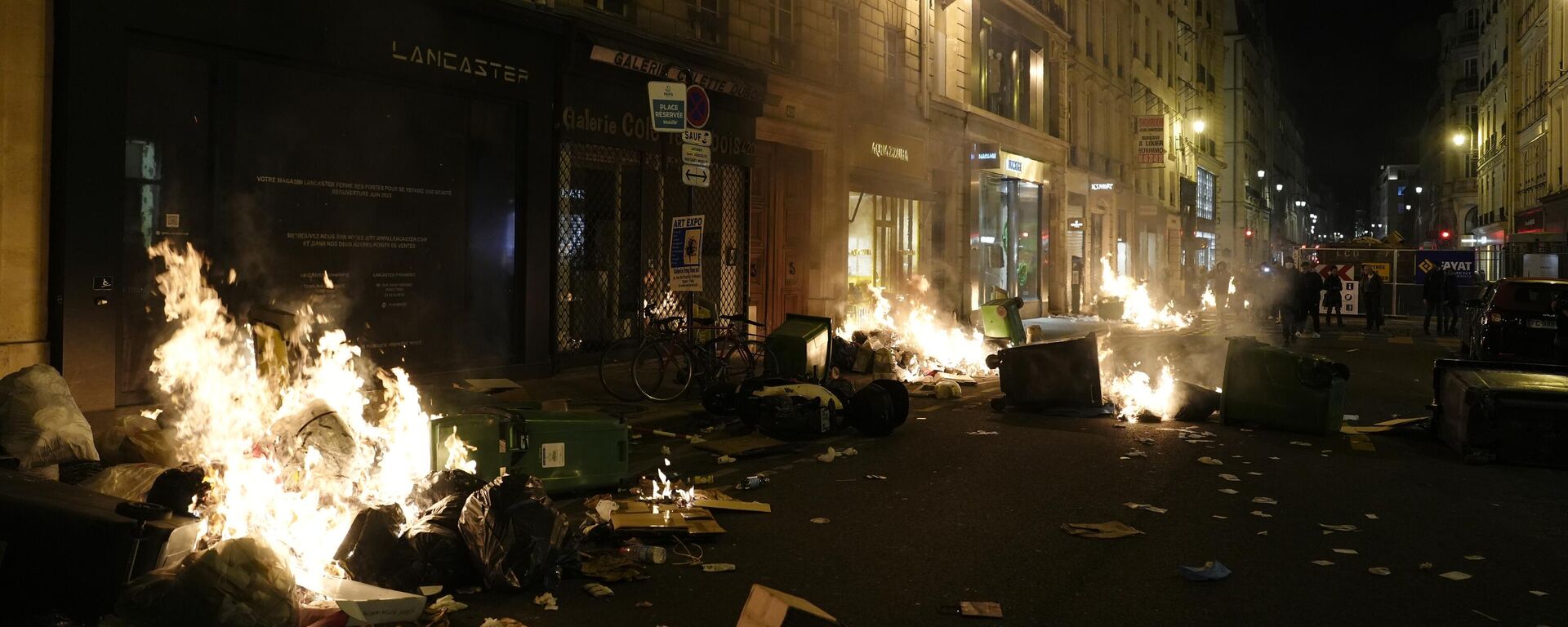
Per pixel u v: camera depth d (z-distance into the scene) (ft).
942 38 78.59
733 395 34.12
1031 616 15.78
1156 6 153.79
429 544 16.33
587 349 45.78
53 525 12.97
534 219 41.81
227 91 30.81
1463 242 208.85
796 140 58.95
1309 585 17.51
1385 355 65.72
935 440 31.73
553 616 15.46
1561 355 44.62
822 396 32.17
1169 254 165.07
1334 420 33.50
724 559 18.62
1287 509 23.13
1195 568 17.93
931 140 76.89
